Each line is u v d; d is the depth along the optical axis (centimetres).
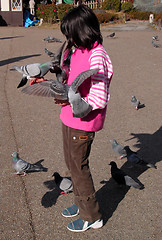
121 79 922
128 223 330
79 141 273
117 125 592
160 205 359
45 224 329
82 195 292
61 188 371
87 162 288
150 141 525
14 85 841
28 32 1977
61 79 275
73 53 275
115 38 1725
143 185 399
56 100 258
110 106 698
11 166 444
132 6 2809
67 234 314
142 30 2084
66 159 302
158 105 709
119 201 367
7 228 322
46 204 362
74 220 334
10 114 638
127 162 458
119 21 2502
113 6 2839
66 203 365
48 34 1875
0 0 2331
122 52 1325
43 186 398
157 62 1145
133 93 796
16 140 521
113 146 471
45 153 479
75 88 236
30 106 688
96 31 254
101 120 275
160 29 2081
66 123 275
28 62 1109
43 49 1364
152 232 317
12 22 2373
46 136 538
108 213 346
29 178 416
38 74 273
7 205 358
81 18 248
